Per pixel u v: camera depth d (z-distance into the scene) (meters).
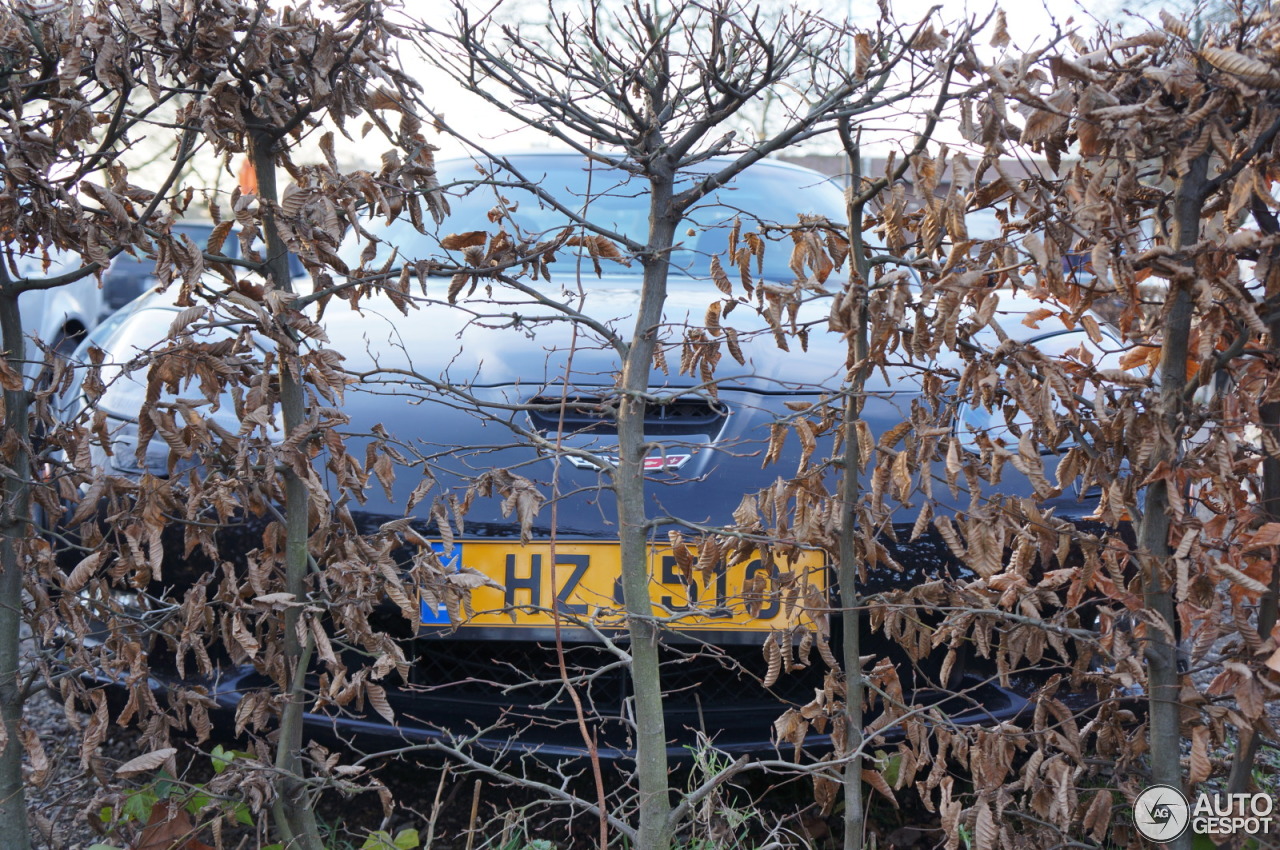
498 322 2.62
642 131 1.58
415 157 1.63
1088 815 1.47
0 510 1.58
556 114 1.59
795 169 3.97
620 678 2.06
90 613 1.71
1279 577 1.52
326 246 1.52
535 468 2.12
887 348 1.55
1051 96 1.28
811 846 1.83
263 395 1.50
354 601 1.55
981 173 1.31
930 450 1.39
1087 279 1.50
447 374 2.16
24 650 2.67
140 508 1.54
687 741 2.03
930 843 2.15
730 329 1.63
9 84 1.50
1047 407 1.31
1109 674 1.50
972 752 1.49
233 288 1.57
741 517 1.51
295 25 1.53
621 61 1.57
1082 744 1.73
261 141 1.61
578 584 2.02
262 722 1.59
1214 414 1.42
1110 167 1.46
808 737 2.03
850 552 1.51
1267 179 1.44
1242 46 1.30
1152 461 1.43
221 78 1.48
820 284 1.53
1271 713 2.27
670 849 1.76
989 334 2.46
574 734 2.06
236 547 2.14
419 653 2.08
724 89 1.53
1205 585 1.37
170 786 1.71
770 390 2.27
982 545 1.38
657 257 1.61
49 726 2.67
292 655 1.62
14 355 1.58
